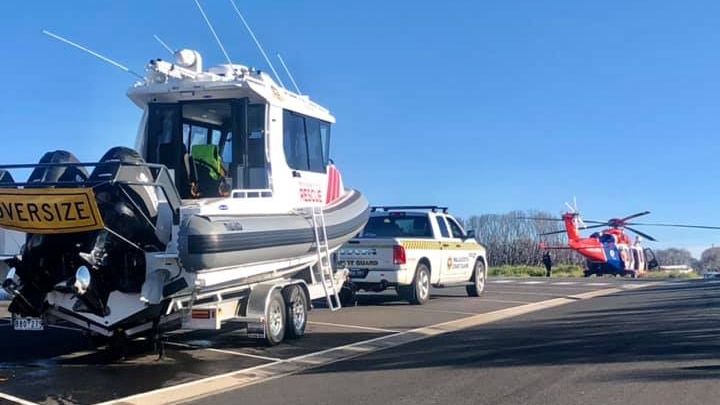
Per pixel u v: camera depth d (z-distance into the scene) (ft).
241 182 33.65
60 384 24.84
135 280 27.02
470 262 57.36
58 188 25.29
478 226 224.53
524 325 39.24
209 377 26.13
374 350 31.78
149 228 27.37
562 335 34.83
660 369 25.67
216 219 27.81
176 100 34.63
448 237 55.01
